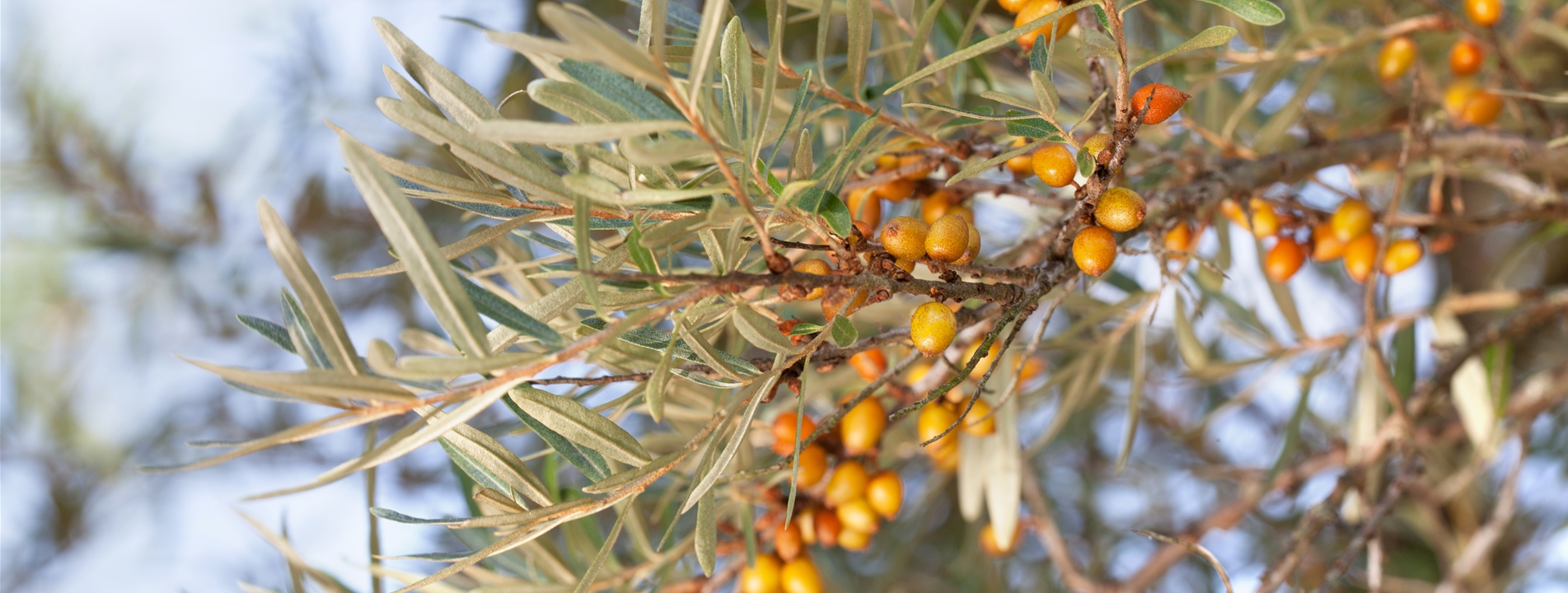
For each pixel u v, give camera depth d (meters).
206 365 0.41
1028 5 0.51
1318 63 0.61
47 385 0.97
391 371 0.41
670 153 0.42
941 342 0.45
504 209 0.46
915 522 0.91
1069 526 1.04
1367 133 0.69
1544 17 0.75
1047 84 0.45
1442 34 0.66
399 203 0.42
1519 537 0.96
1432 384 0.62
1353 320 0.94
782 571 0.56
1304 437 1.02
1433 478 0.86
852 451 0.55
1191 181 0.56
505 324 0.43
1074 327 0.59
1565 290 0.62
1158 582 1.01
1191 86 0.59
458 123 0.45
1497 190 1.05
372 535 0.54
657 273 0.44
